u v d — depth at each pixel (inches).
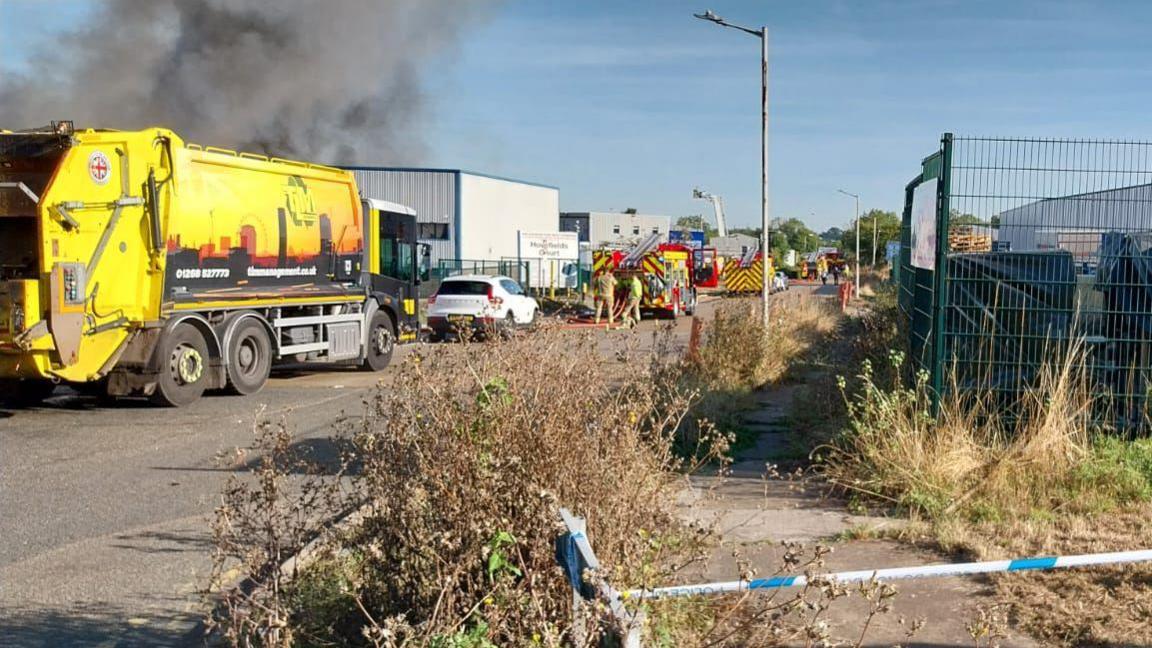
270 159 583.2
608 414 179.6
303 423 449.1
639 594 156.5
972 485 274.4
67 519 284.5
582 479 163.5
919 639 181.0
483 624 139.3
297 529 185.5
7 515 289.4
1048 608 193.0
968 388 318.7
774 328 596.4
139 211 481.7
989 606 195.2
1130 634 179.6
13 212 443.2
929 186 347.3
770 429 396.2
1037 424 294.4
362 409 489.4
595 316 1146.0
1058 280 326.0
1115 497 271.7
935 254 332.2
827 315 907.4
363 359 681.6
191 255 510.0
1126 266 322.7
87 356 465.7
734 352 528.1
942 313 324.8
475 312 928.9
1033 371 320.5
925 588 207.0
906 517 262.2
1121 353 318.7
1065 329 320.2
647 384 259.3
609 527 160.6
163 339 489.7
